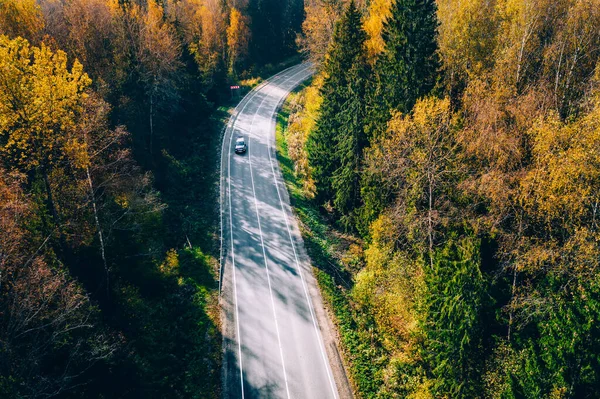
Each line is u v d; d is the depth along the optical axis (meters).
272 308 31.84
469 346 23.28
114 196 30.98
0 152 24.12
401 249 30.97
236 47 80.75
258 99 73.19
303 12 101.19
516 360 22.48
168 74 51.19
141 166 41.03
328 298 33.06
